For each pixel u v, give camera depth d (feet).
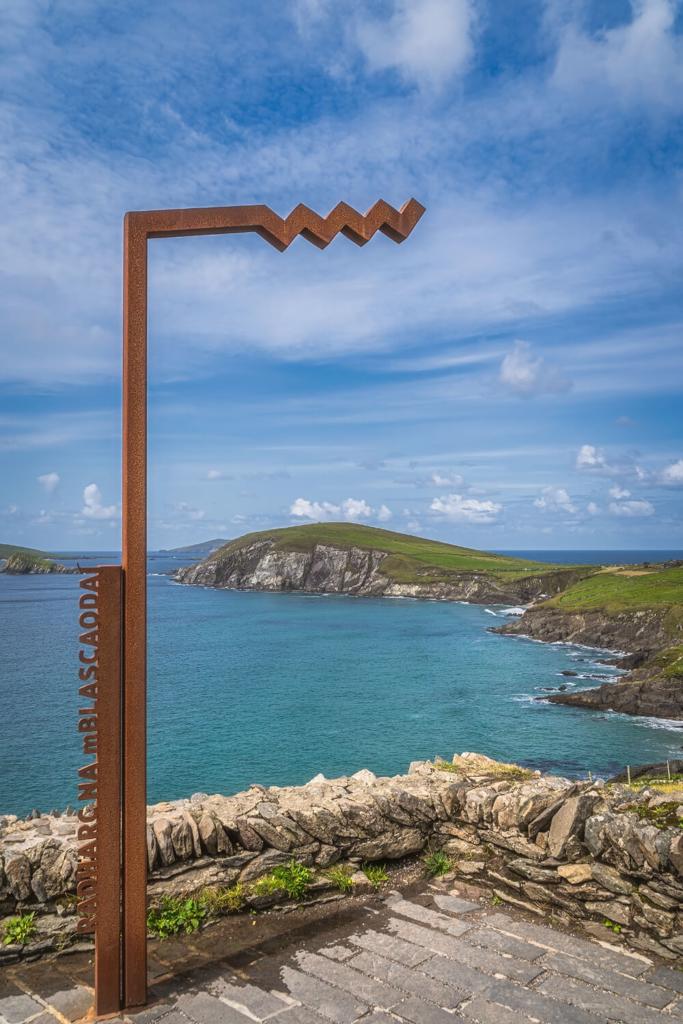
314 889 24.52
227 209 19.53
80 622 18.20
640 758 142.51
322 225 20.63
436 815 27.27
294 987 19.31
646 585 377.50
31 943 20.98
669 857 21.20
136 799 18.57
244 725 164.25
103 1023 17.81
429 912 23.67
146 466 18.76
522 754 144.87
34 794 116.98
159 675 230.48
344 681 220.02
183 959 20.92
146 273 18.95
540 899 23.72
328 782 28.58
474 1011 18.08
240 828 24.49
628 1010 18.15
